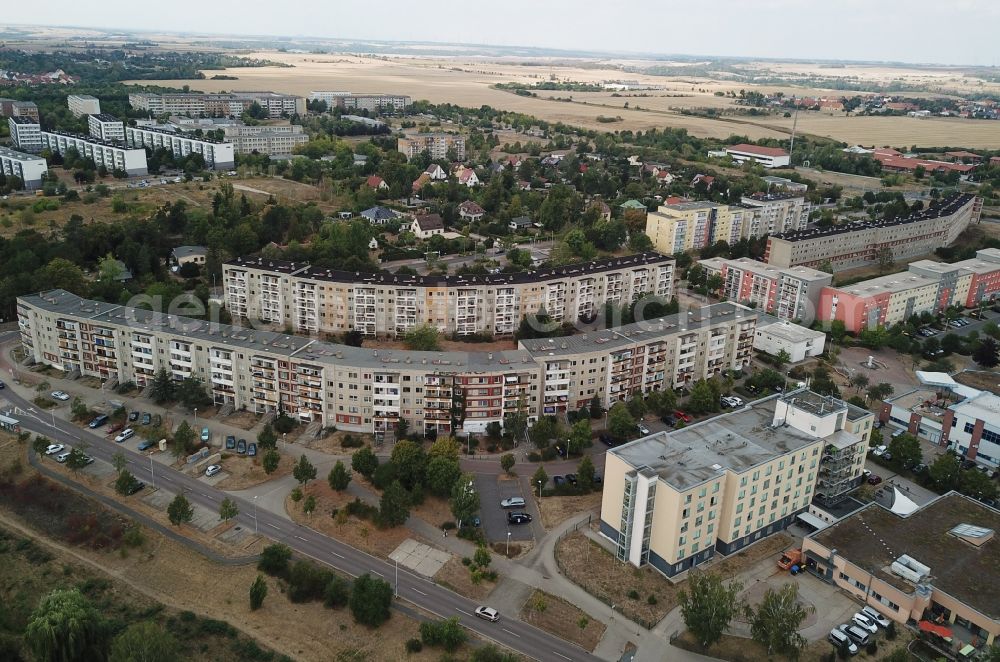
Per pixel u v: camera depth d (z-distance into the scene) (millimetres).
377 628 195250
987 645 190750
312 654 186125
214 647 185750
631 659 188500
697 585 194000
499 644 192125
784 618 184875
